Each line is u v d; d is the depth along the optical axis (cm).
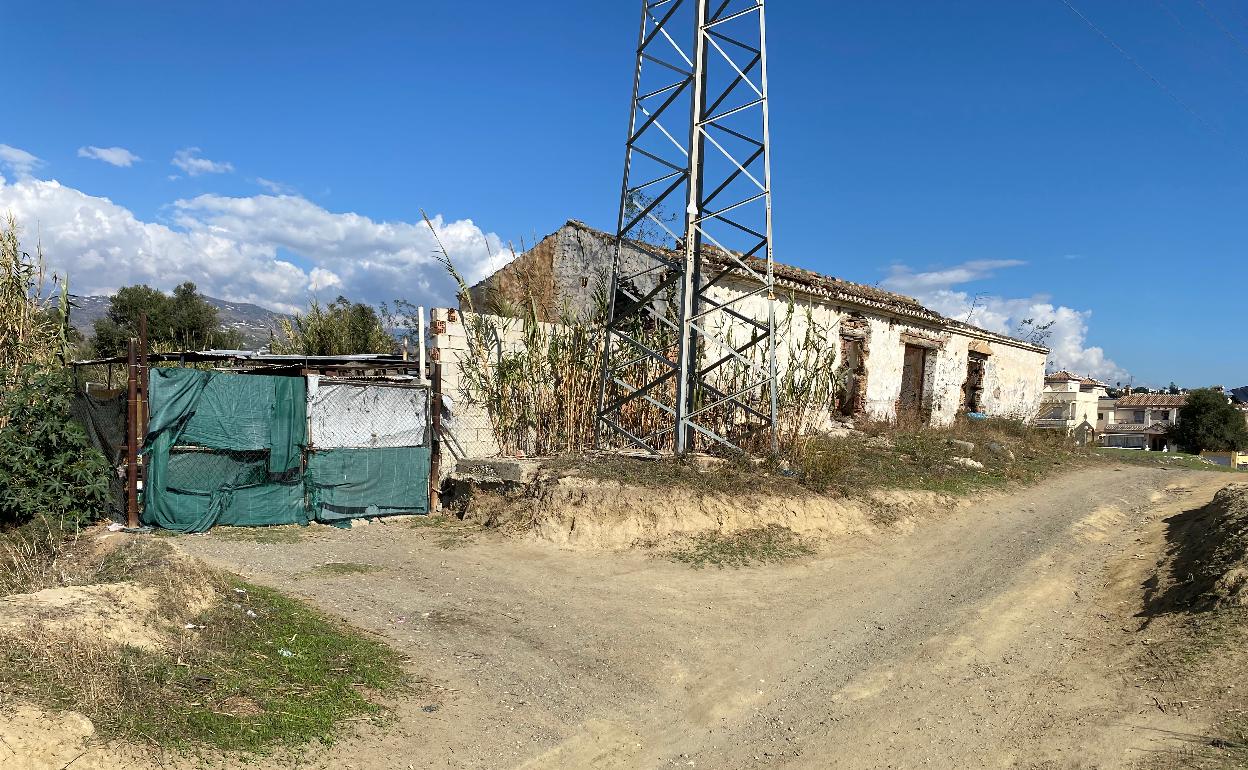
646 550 888
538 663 555
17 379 810
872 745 445
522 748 427
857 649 608
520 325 1227
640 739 454
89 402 902
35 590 493
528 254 1595
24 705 327
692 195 1148
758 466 1099
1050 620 666
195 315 2588
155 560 571
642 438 1246
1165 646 542
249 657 468
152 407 855
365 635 571
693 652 596
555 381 1211
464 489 1073
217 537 869
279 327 1631
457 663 540
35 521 733
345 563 802
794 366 1365
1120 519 1106
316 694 442
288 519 961
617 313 1334
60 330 917
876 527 999
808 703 510
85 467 794
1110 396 6512
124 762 326
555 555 878
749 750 445
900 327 1883
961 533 995
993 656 583
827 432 1484
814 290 1572
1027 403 2528
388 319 1658
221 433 905
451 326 1134
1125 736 418
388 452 1041
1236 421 4109
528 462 1034
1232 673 465
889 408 1844
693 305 1230
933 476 1262
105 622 423
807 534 950
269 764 361
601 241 1472
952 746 439
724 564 845
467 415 1155
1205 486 1343
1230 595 582
